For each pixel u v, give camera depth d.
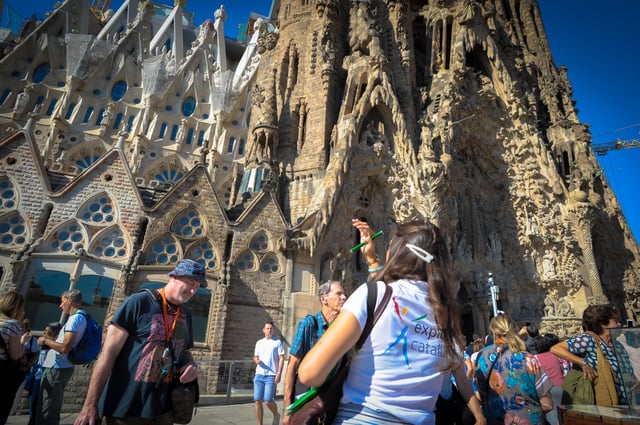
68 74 47.72
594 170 39.66
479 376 5.09
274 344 9.41
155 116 48.44
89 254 20.41
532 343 8.39
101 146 44.75
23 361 6.08
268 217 24.83
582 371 5.43
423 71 43.12
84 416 3.28
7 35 58.31
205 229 23.09
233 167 47.91
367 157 28.41
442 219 29.53
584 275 33.00
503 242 36.09
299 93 33.97
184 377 3.90
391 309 2.29
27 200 20.75
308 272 24.06
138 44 53.34
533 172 35.97
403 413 2.16
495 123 37.44
